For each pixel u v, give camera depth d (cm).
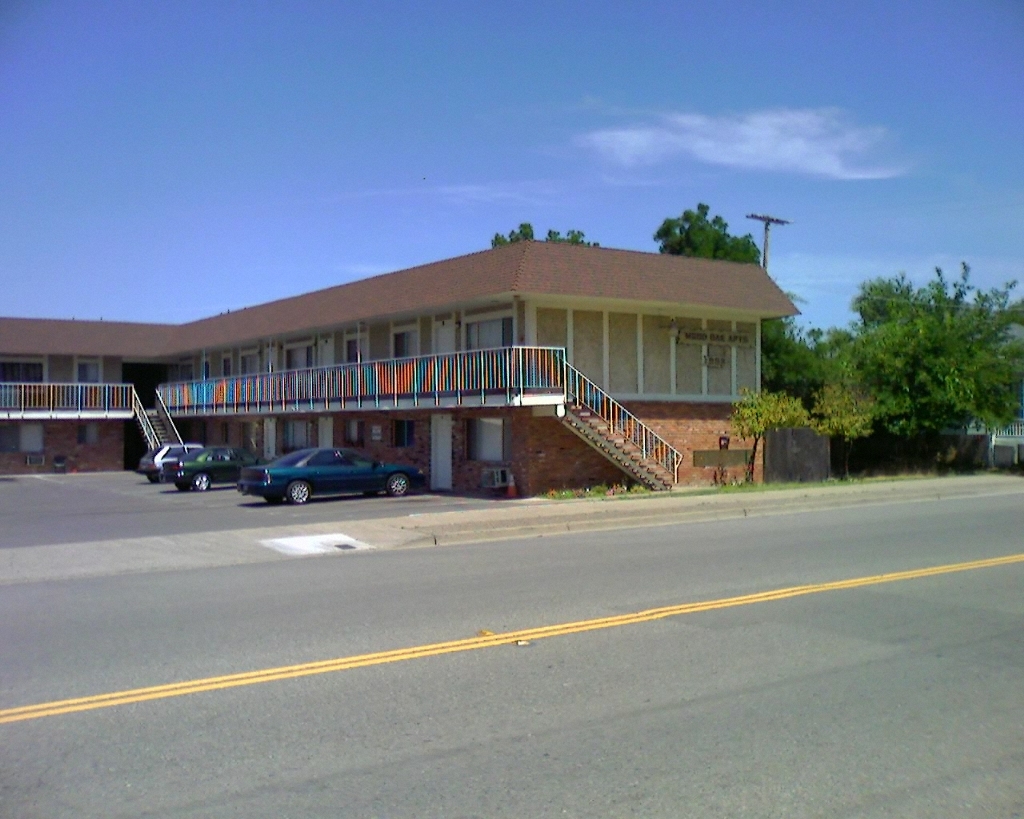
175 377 5688
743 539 1705
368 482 2881
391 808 548
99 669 841
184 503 2931
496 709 724
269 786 580
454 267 3269
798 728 683
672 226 5209
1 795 569
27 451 4919
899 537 1706
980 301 3591
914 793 574
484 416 3045
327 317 3731
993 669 834
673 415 3216
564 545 1677
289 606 1123
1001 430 4225
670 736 665
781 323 4353
